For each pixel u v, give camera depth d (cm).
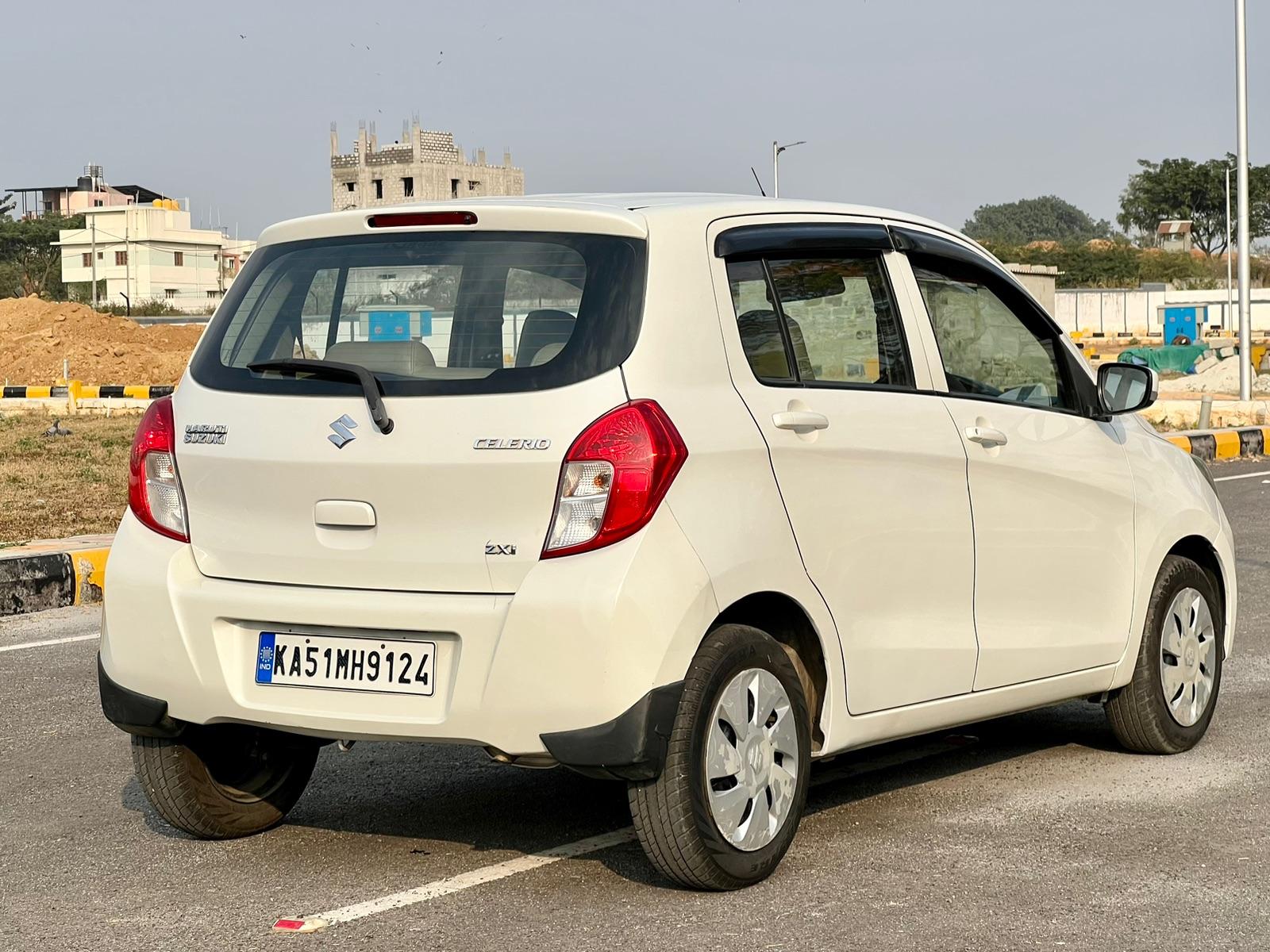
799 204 474
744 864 420
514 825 496
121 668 440
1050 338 548
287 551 422
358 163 13375
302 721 416
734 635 414
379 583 411
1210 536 594
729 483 411
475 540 400
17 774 579
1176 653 577
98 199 15388
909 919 405
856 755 586
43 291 12519
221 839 487
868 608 454
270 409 429
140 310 9662
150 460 445
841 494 443
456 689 398
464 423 402
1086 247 11406
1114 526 547
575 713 388
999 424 505
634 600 386
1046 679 524
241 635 427
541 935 396
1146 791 530
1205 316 7906
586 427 394
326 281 442
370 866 458
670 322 413
